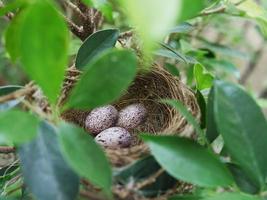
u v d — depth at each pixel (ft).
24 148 0.32
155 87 0.64
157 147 0.34
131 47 0.52
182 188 0.41
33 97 0.39
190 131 0.41
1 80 1.22
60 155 0.32
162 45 0.56
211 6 0.58
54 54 0.29
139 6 0.19
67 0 0.59
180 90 0.55
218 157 0.37
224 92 0.35
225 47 0.81
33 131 0.30
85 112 0.67
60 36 0.28
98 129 0.65
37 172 0.32
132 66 0.32
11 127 0.29
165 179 0.39
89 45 0.51
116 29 0.52
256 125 0.35
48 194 0.31
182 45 0.71
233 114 0.35
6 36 0.38
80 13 0.58
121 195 0.36
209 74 0.54
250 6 0.56
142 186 0.37
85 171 0.30
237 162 0.36
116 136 0.58
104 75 0.33
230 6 0.55
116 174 0.37
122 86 0.33
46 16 0.27
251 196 0.35
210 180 0.33
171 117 0.55
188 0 0.23
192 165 0.34
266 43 1.20
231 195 0.35
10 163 0.53
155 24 0.19
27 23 0.27
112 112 0.66
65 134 0.31
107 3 0.51
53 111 0.34
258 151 0.35
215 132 0.39
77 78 0.54
